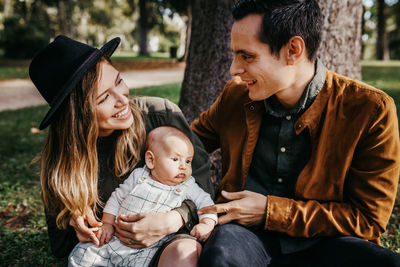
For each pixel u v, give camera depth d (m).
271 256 1.75
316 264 1.70
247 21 1.52
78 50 1.70
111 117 1.75
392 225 2.95
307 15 1.52
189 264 1.54
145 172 1.92
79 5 47.44
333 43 3.13
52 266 2.50
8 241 2.81
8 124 7.20
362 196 1.66
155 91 8.59
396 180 1.63
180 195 1.86
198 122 2.32
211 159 3.21
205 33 3.43
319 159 1.71
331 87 1.68
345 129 1.66
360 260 1.50
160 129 1.95
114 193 1.91
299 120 1.71
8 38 24.95
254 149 1.91
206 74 3.48
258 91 1.65
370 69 14.38
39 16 33.19
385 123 1.60
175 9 22.47
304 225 1.67
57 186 1.77
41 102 10.40
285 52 1.54
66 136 1.75
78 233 1.82
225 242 1.56
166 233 1.71
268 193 1.92
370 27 46.16
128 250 1.74
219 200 2.04
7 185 3.98
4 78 15.34
